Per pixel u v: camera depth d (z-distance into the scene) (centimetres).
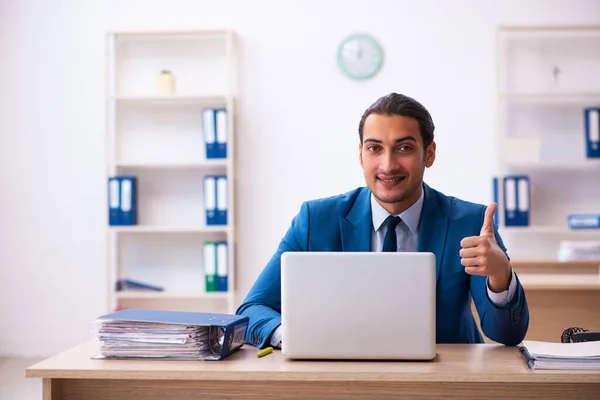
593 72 478
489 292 177
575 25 457
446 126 481
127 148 495
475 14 480
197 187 494
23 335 500
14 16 498
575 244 432
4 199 501
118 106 495
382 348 163
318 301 164
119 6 495
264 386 160
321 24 485
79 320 499
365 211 202
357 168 484
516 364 161
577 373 152
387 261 163
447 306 194
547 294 351
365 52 481
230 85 472
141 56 494
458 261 194
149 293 468
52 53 498
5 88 500
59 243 500
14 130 500
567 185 482
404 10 482
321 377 154
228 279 465
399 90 484
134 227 467
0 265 501
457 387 158
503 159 461
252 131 488
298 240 205
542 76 481
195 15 491
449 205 202
